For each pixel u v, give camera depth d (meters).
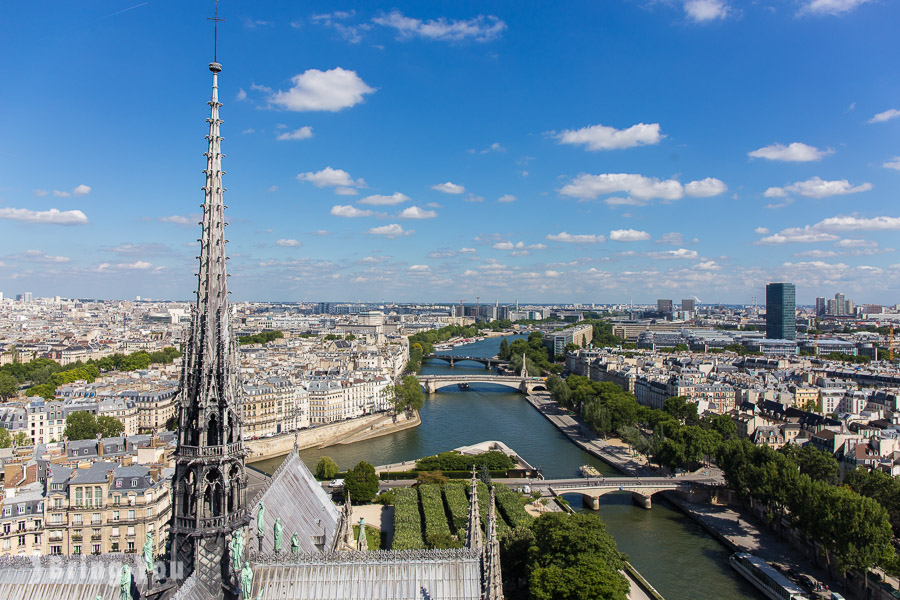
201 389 105.62
